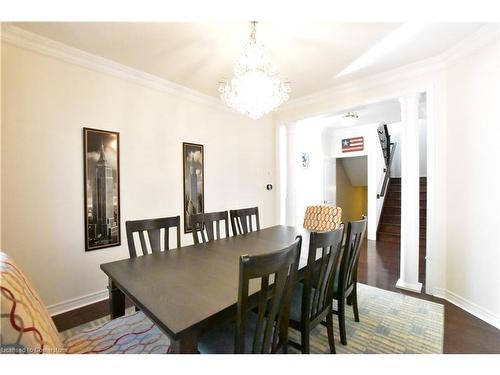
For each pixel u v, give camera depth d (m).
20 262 2.07
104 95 2.58
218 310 1.02
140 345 1.19
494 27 1.98
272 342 1.19
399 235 4.97
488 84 2.12
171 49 2.34
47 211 2.21
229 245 2.09
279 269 1.05
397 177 6.44
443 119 2.56
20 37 2.03
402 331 1.99
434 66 2.59
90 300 2.48
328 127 5.61
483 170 2.17
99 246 2.54
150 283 1.30
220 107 3.84
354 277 2.11
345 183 7.29
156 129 3.05
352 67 2.78
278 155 4.49
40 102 2.17
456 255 2.44
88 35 2.11
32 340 0.81
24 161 2.09
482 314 2.17
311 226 3.04
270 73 2.17
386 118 4.80
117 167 2.68
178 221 2.13
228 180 3.96
